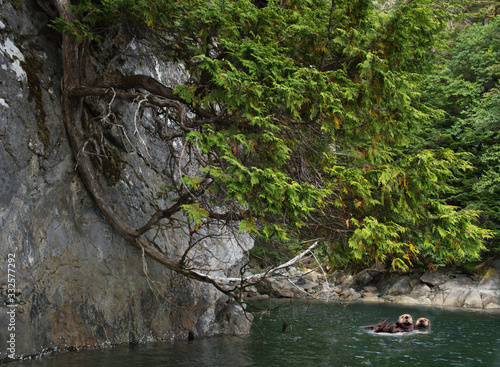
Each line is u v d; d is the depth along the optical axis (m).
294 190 5.31
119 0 6.37
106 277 7.87
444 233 6.27
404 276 22.56
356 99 6.38
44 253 6.86
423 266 22.20
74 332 7.22
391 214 7.52
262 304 17.70
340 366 7.32
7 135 6.53
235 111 6.59
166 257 7.79
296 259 7.54
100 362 6.56
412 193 6.34
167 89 7.26
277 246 10.41
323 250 8.43
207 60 5.41
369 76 5.97
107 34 8.21
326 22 6.88
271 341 9.38
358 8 6.47
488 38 23.03
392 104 6.31
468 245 6.39
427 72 8.16
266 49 5.98
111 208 7.96
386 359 7.99
